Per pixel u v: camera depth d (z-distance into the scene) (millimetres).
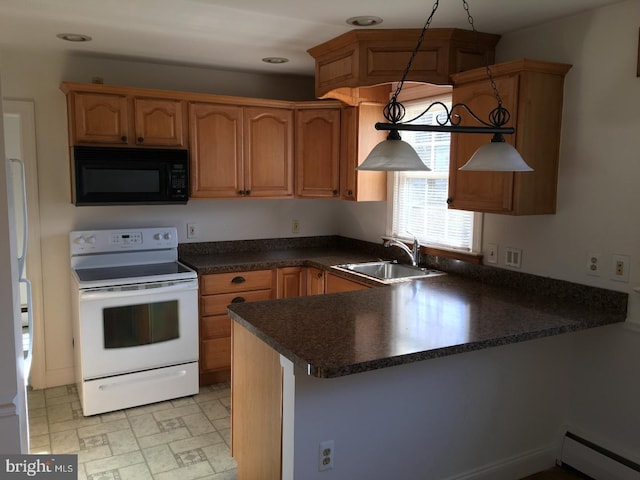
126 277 3398
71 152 3520
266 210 4465
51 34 3100
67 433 3121
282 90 4426
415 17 2717
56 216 3705
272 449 2242
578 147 2654
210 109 3795
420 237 3787
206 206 4211
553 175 2748
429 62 2955
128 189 3549
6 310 1684
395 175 3977
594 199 2596
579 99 2639
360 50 2988
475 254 3264
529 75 2580
